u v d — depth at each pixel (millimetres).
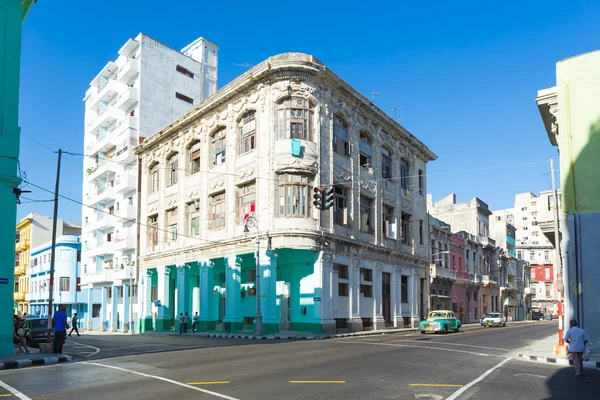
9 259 18375
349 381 11898
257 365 14562
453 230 66688
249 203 33625
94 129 58312
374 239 37750
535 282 104125
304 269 32594
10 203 18625
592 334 17828
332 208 32875
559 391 11305
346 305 33656
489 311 66188
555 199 20766
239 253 33250
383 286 39188
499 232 78000
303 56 32312
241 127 35125
